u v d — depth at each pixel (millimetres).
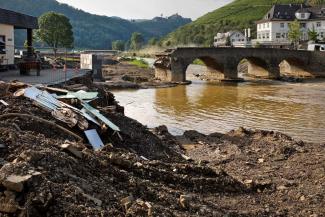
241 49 70250
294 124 33781
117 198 10367
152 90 55625
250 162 19984
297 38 102000
